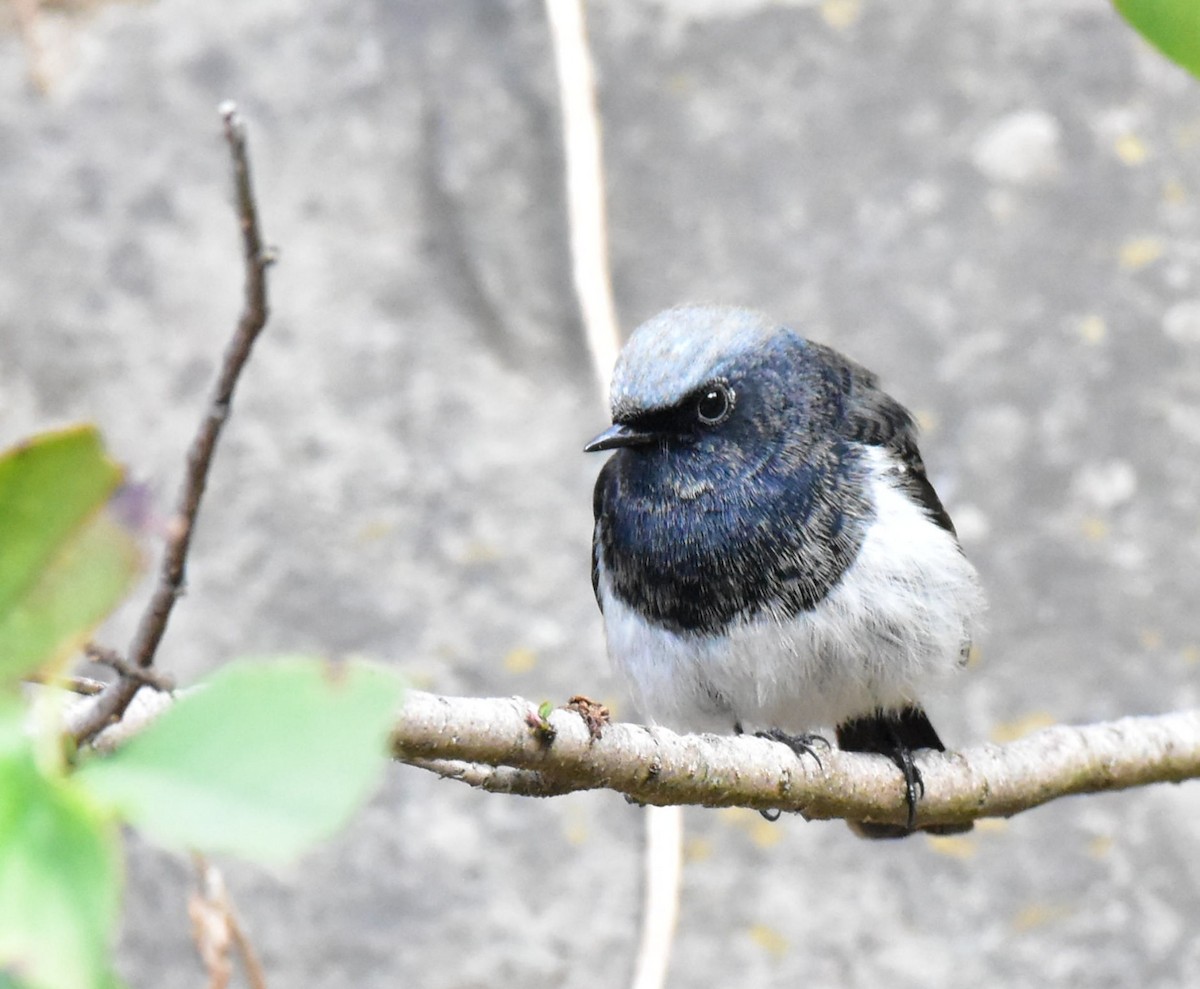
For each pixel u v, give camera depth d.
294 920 11.62
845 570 8.63
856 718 9.26
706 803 6.62
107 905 1.95
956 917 11.48
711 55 14.25
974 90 14.13
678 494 8.76
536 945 11.57
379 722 2.05
